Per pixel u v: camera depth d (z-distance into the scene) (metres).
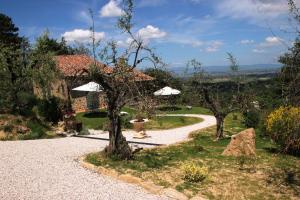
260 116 23.42
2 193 10.97
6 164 14.34
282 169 13.94
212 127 31.23
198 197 10.91
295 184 12.19
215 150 18.14
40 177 12.77
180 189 11.55
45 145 19.19
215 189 11.59
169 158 15.70
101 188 11.85
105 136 24.67
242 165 14.41
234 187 11.79
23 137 21.64
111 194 11.33
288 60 9.40
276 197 11.02
